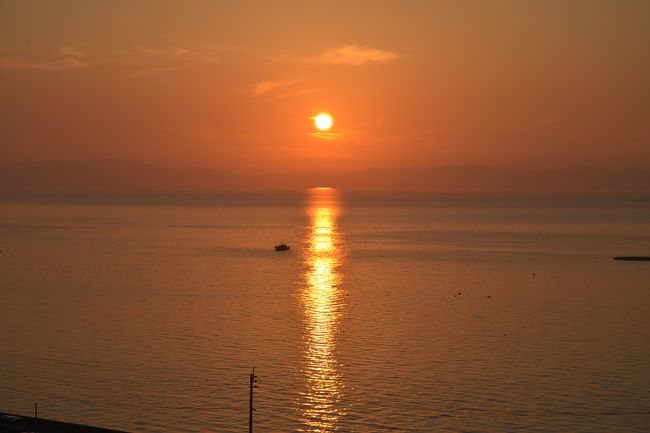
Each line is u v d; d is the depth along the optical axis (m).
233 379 91.19
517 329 122.19
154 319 127.19
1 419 68.69
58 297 149.25
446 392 87.31
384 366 98.12
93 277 177.00
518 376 94.25
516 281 176.25
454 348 108.50
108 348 106.44
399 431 74.94
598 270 196.50
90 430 67.56
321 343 110.38
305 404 82.44
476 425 76.94
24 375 92.56
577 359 103.06
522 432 75.19
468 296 154.25
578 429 76.12
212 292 156.25
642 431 75.75
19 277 176.50
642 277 183.50
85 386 88.12
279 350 105.81
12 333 116.06
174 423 76.44
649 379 93.44
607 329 123.00
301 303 143.62
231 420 77.38
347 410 80.81
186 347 107.25
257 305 141.25
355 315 132.12
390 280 175.88
